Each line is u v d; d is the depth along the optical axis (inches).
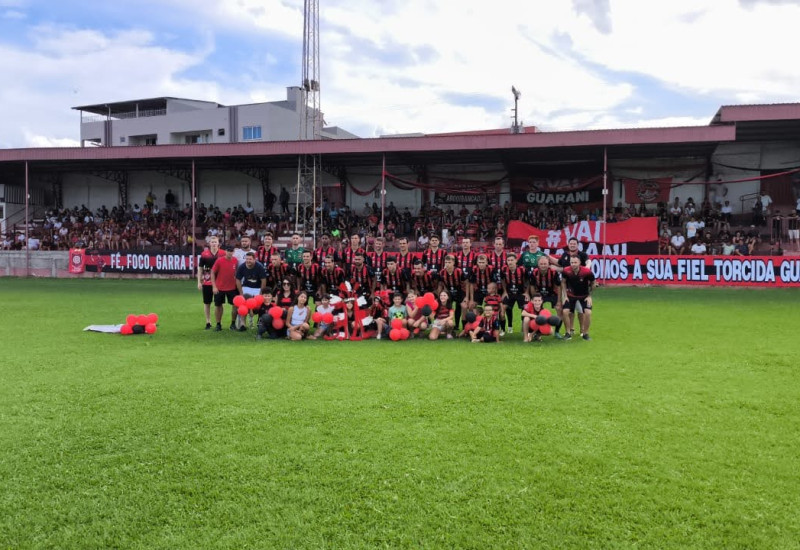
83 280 974.4
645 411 221.9
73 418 216.2
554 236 883.4
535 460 177.9
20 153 1060.5
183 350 348.5
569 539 137.7
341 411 223.0
